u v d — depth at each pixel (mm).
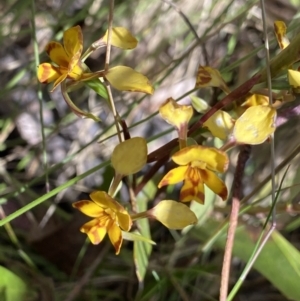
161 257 417
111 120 490
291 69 299
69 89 298
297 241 458
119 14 475
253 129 270
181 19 493
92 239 276
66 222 436
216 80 304
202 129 300
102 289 435
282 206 360
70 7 515
